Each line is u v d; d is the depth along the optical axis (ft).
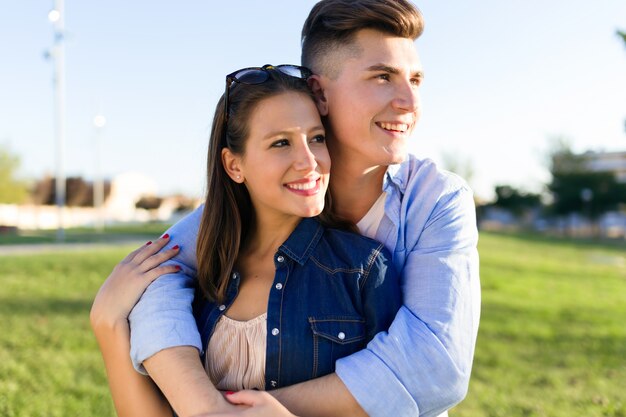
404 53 5.85
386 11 5.73
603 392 16.29
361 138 5.84
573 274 41.86
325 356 5.41
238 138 5.74
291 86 5.67
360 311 5.58
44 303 25.91
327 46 5.96
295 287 5.68
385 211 6.08
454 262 5.64
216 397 5.09
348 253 5.72
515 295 31.45
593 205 124.67
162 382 5.32
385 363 5.10
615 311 28.07
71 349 19.15
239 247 6.11
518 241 76.59
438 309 5.40
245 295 5.88
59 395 15.11
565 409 14.84
